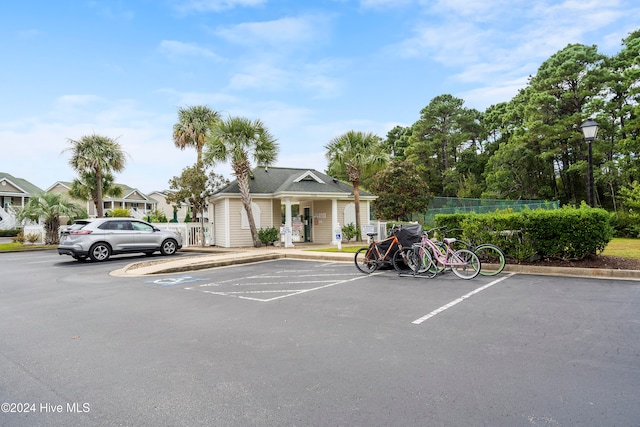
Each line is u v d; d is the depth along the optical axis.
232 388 3.43
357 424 2.79
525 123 36.00
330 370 3.78
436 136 47.16
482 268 10.04
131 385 3.53
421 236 9.66
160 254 16.86
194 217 22.95
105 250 14.41
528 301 6.44
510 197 37.03
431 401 3.11
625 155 25.78
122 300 7.35
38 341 4.87
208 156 18.86
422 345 4.44
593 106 29.42
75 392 3.41
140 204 52.75
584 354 4.05
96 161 24.30
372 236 10.55
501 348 4.28
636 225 18.52
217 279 9.77
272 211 21.42
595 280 8.20
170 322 5.70
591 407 2.97
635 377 3.48
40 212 23.16
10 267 13.17
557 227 9.70
